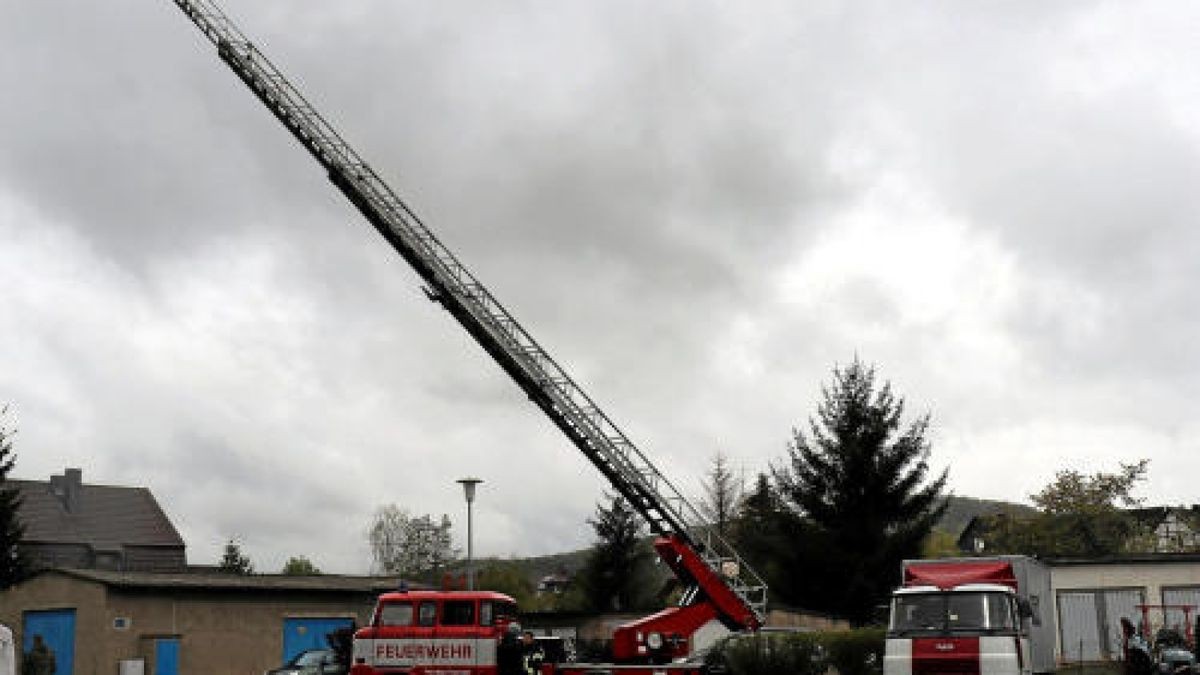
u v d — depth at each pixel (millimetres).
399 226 25859
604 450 25453
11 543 44750
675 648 23828
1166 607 39250
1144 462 74188
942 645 18766
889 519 43875
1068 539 74125
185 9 26312
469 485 33188
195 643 35812
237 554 85000
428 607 23359
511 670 22781
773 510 45406
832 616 43062
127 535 78062
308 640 38938
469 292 25938
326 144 26000
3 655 17234
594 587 63656
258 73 26250
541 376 25750
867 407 44625
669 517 25328
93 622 34312
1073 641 45469
